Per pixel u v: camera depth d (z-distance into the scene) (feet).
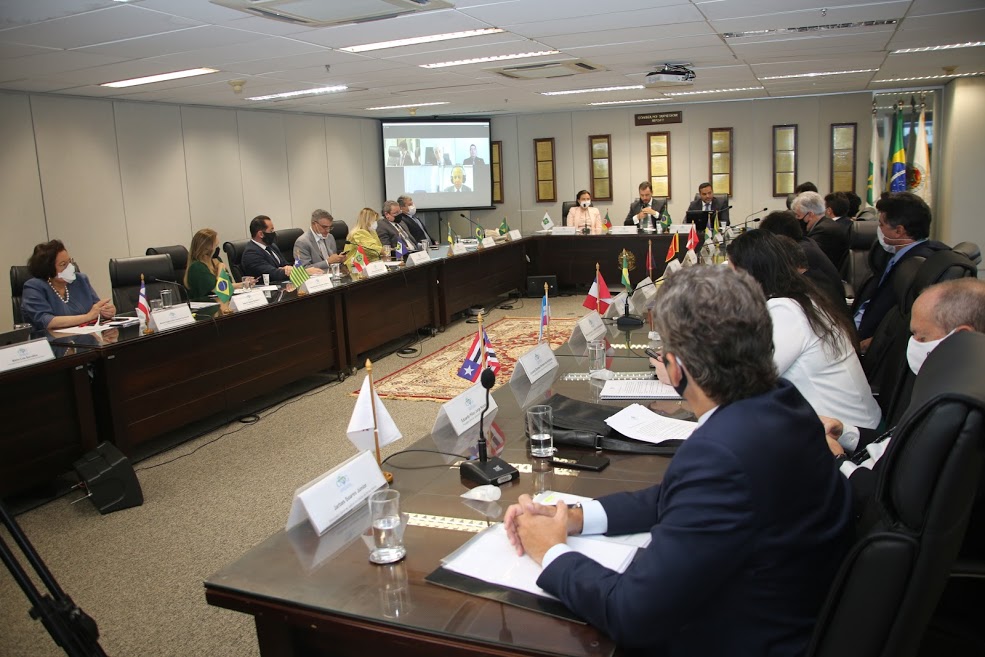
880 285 11.50
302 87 23.50
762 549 3.50
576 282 30.37
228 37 14.56
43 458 11.35
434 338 22.56
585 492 5.50
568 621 3.87
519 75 22.99
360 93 25.99
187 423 13.69
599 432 6.57
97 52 15.38
